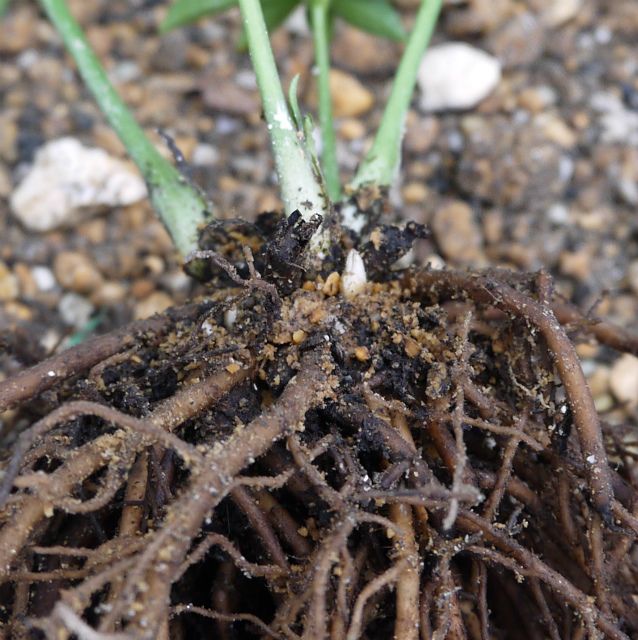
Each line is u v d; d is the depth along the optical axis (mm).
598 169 425
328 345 293
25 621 264
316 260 304
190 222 323
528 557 284
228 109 436
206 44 451
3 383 287
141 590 260
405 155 428
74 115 430
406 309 301
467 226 415
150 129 432
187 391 286
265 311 294
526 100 436
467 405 296
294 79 300
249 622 294
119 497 291
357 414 287
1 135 424
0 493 264
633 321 404
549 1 453
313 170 304
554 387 298
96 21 458
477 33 447
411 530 279
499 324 305
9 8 451
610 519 285
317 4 344
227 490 268
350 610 282
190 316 306
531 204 416
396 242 310
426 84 434
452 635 281
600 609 289
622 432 317
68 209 404
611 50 453
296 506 293
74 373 294
